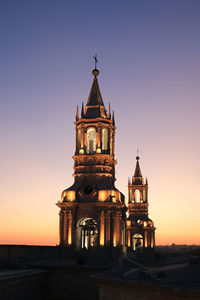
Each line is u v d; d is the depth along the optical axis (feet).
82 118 236.63
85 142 235.20
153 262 181.16
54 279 161.99
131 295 96.58
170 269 128.16
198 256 146.82
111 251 208.23
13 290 127.13
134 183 435.12
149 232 411.34
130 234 414.21
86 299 156.87
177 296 81.15
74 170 234.99
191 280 93.81
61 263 176.86
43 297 157.69
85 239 226.38
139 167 442.91
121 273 122.11
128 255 232.53
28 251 176.04
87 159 230.89
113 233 212.43
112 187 223.51
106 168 229.25
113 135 248.93
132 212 424.05
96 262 179.93
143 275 106.11
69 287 159.94
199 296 76.02
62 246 214.07
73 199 221.25
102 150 232.12
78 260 178.50
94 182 225.76
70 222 218.18
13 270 151.33
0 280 116.16
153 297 88.58
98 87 254.68
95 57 260.83
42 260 179.11
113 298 104.27
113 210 215.10
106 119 238.68
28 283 140.26
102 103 249.75
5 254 165.89
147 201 428.97
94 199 220.23
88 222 222.07
